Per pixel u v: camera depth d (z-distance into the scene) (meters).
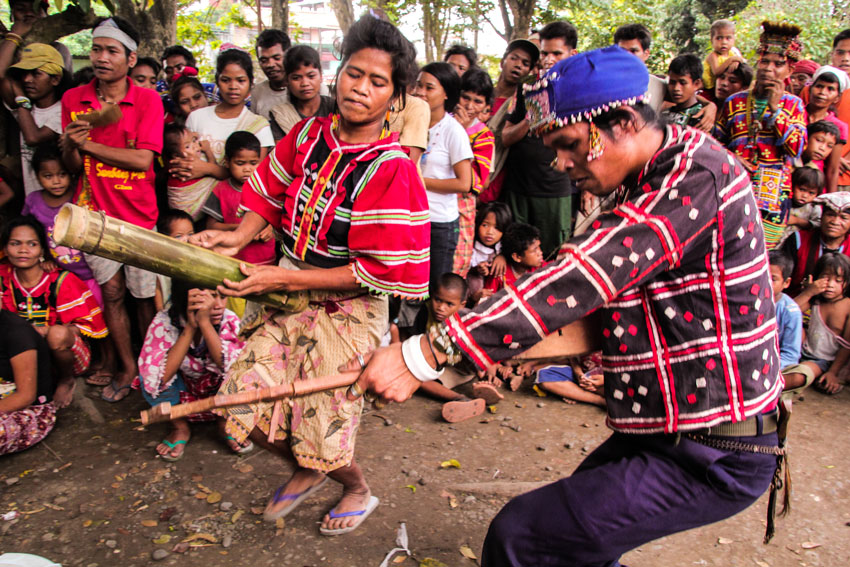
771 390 1.54
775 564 2.61
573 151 1.50
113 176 3.69
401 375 1.47
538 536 1.60
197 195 4.04
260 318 2.45
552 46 4.61
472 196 4.36
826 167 5.48
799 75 5.90
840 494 3.12
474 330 1.41
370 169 2.15
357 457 3.25
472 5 12.91
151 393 3.23
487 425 3.68
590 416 3.85
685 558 2.63
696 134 1.47
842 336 4.30
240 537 2.63
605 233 1.39
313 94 4.12
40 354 3.32
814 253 4.80
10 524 2.66
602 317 1.57
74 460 3.15
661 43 14.27
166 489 2.93
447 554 2.57
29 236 3.49
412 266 2.19
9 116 4.27
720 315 1.45
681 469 1.57
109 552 2.52
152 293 3.90
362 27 2.06
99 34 3.56
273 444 2.46
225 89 4.10
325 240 2.25
